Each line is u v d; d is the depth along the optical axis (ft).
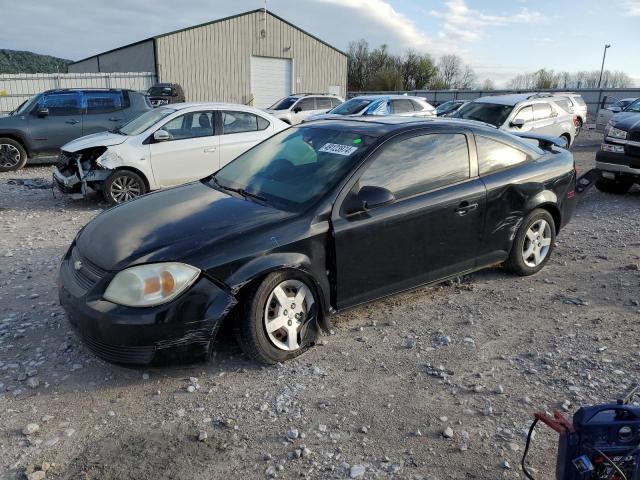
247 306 11.34
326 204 12.35
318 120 16.58
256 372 11.69
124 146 27.40
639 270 17.89
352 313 14.65
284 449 9.33
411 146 13.99
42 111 40.01
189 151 28.94
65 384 11.24
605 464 6.70
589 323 14.10
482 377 11.57
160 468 8.85
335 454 9.20
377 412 10.36
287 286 11.89
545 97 43.11
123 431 9.78
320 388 11.12
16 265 18.63
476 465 8.95
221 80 102.32
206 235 11.51
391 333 13.53
